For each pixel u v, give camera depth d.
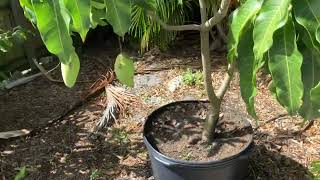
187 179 1.96
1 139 2.64
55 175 2.37
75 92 3.17
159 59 3.53
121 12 1.02
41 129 2.74
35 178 2.35
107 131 2.68
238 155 1.92
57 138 2.66
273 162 2.38
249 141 2.02
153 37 3.50
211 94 1.88
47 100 3.08
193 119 2.18
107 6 1.01
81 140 2.63
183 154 1.99
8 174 2.40
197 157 1.97
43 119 2.87
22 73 3.42
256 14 1.19
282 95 1.12
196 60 3.49
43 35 0.96
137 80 3.24
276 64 1.11
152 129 2.14
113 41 3.85
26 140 2.65
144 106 2.90
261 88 3.00
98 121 2.78
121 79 1.56
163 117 2.21
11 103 3.06
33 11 1.01
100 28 3.81
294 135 2.56
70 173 2.38
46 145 2.60
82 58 3.63
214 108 1.94
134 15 3.13
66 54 0.98
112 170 2.39
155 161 2.02
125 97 2.93
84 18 0.97
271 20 1.04
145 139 2.06
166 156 1.95
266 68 1.36
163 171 2.01
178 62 3.47
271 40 1.03
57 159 2.49
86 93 3.13
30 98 3.11
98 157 2.49
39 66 3.31
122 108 2.83
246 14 1.21
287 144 2.50
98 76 3.37
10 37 2.80
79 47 3.70
